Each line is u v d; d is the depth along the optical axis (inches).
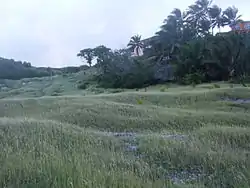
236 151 356.5
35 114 856.3
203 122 702.5
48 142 352.8
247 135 450.0
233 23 2837.1
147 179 231.8
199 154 328.8
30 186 188.1
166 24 2844.5
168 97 1155.3
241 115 770.2
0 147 295.3
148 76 2391.7
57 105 944.9
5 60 4084.6
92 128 678.5
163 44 2778.1
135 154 358.0
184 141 395.2
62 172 204.4
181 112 821.9
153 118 744.3
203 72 2206.0
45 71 4156.0
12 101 1033.5
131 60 2630.4
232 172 269.9
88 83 2709.2
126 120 733.9
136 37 3262.8
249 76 2033.7
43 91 2456.9
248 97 1133.1
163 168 297.4
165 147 357.4
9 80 3265.3
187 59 2295.8
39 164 222.5
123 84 2426.2
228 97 1139.9
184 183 249.8
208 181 258.8
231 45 2176.4
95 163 258.1
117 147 398.0
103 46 3595.0
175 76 2329.0
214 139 424.2
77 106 897.5
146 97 1155.9
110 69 2578.7
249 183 232.7
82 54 3742.6
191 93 1207.6
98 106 884.6
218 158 315.0
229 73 2169.0
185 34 2805.1
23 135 380.5
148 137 438.3
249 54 2166.6
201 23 2888.8
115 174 219.1
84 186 183.5
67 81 2925.7
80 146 348.8
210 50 2231.8
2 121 471.8
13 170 209.8
